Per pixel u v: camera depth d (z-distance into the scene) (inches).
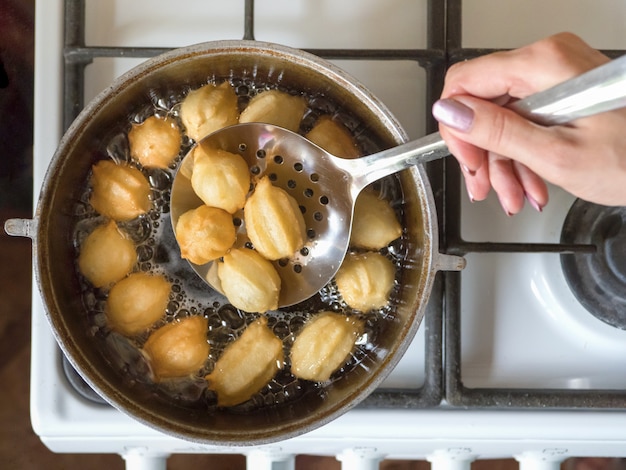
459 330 19.8
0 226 27.6
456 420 20.5
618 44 21.5
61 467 29.6
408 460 29.4
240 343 19.1
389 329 19.1
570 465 29.5
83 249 19.1
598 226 20.2
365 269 19.1
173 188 19.3
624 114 15.6
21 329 29.3
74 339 17.3
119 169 19.3
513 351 20.9
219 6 21.0
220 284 19.3
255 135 18.8
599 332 20.8
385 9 21.2
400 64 21.1
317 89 19.5
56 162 16.9
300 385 19.6
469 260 21.0
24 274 29.0
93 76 20.8
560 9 21.5
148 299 19.1
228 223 18.8
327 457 29.3
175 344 18.9
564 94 13.7
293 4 21.1
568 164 15.5
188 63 17.8
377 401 19.8
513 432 20.6
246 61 18.3
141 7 21.0
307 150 18.7
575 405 19.8
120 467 29.7
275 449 21.4
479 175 18.2
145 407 17.3
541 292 21.0
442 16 20.2
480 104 15.4
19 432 29.6
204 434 16.7
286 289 19.5
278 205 18.4
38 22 20.3
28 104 26.3
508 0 21.5
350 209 18.8
